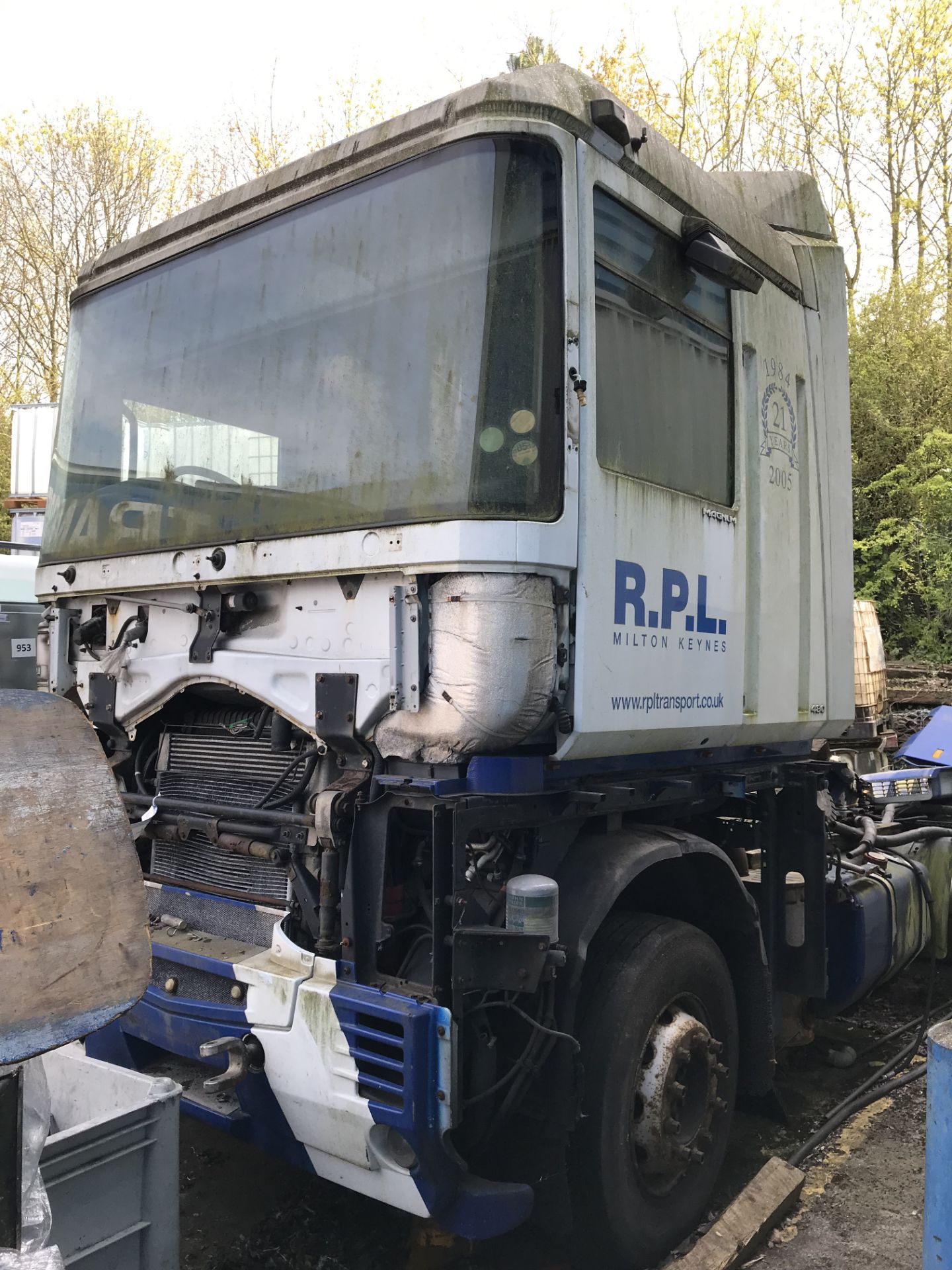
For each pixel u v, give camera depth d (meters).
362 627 2.75
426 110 2.89
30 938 1.69
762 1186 3.26
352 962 2.61
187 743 3.35
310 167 3.18
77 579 3.64
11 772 1.76
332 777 2.86
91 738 1.89
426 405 2.73
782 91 17.00
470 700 2.51
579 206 2.83
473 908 2.53
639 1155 3.00
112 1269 2.03
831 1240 3.13
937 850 5.24
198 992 2.88
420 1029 2.37
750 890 3.88
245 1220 3.26
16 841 1.72
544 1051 2.69
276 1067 2.62
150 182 20.66
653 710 3.03
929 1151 2.24
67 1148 1.94
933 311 14.65
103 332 3.87
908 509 12.83
